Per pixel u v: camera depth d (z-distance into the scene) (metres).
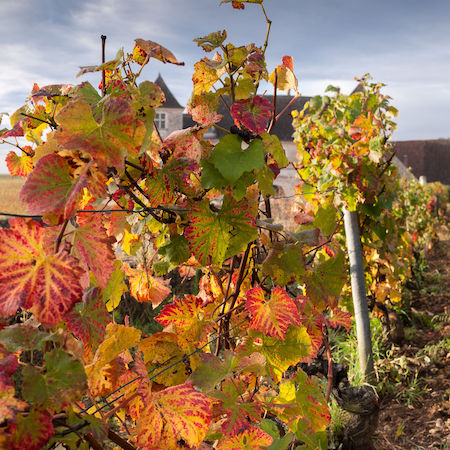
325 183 3.75
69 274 0.77
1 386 0.66
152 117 0.99
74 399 0.72
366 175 3.52
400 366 3.82
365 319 3.37
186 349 1.39
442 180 37.12
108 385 1.06
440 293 6.17
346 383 2.57
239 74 1.34
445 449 2.74
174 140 1.26
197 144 1.24
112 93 0.97
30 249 0.76
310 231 1.60
